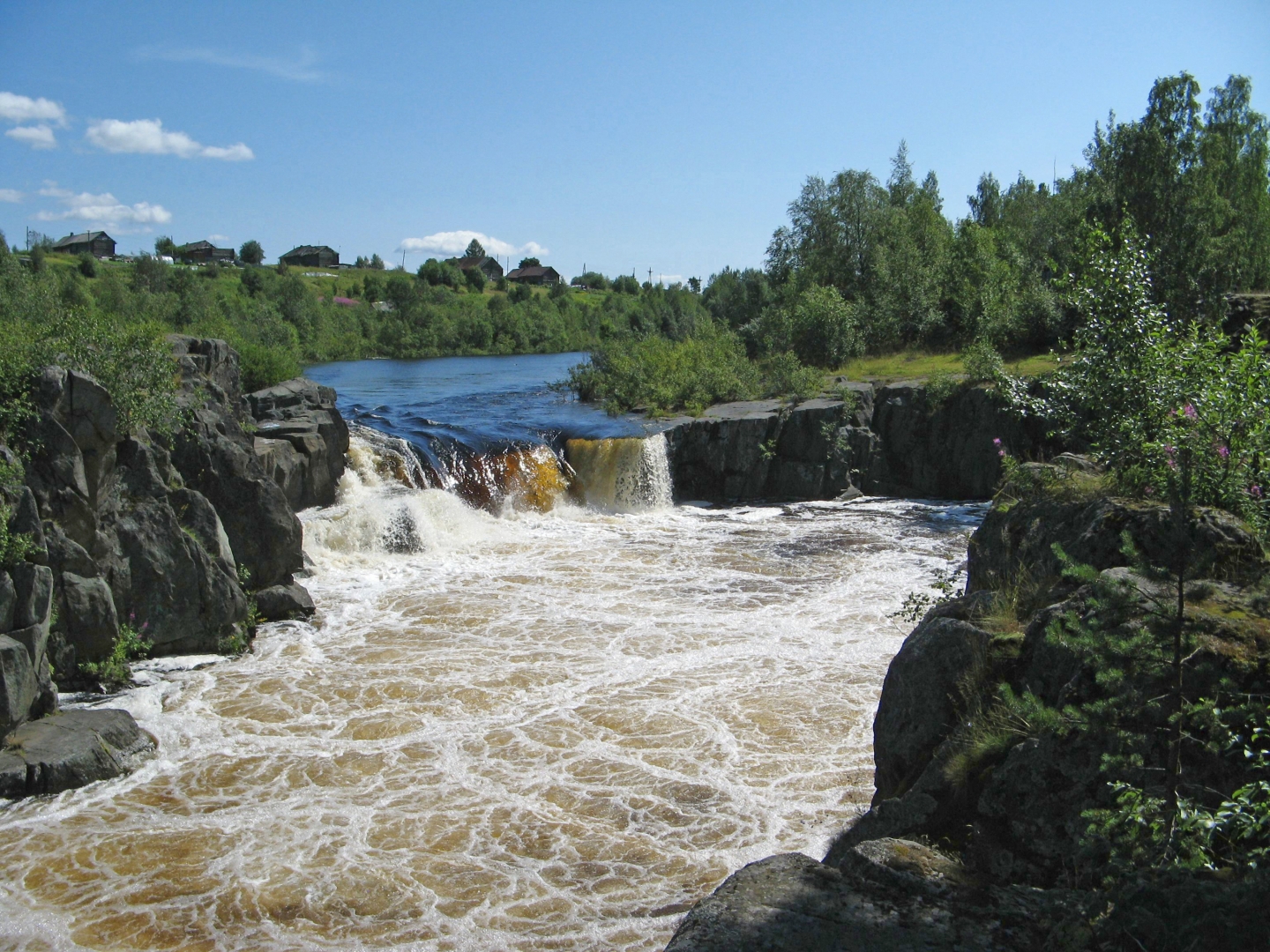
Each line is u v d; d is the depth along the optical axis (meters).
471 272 111.62
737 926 3.72
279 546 14.34
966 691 5.58
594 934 6.73
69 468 11.53
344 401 33.16
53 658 11.24
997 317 33.94
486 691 11.47
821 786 8.98
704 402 27.61
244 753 9.80
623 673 12.07
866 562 17.95
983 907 3.87
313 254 130.75
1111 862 3.91
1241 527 5.65
